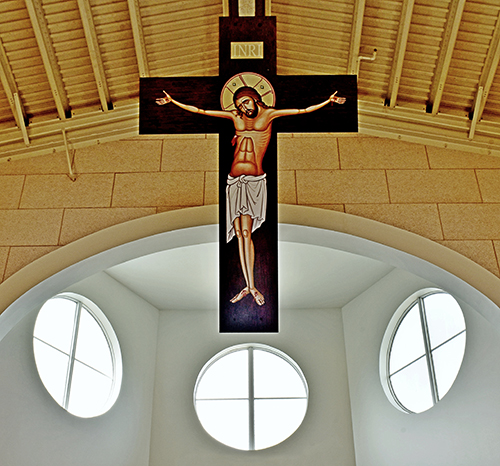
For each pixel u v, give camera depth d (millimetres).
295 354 9867
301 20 6270
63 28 5984
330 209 6086
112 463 8281
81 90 6418
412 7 5910
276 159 5152
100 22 6027
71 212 6098
